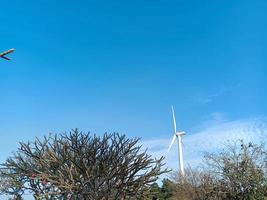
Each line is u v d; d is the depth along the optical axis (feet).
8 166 87.15
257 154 108.78
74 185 81.46
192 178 160.97
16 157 87.81
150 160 86.07
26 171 86.02
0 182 88.28
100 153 84.48
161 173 86.58
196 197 149.18
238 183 107.34
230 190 108.99
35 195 85.30
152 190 88.74
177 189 161.58
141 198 84.94
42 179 83.20
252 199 105.19
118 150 85.25
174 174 168.25
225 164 110.01
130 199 84.38
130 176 84.79
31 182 86.02
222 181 110.63
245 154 108.47
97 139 84.99
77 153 82.94
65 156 83.56
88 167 81.41
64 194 82.07
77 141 84.28
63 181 81.05
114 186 83.71
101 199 82.53
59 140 85.71
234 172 108.58
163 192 168.76
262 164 108.27
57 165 83.97
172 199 162.20
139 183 84.53
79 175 82.33
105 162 83.66
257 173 106.73
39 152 85.71
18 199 87.20
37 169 85.76
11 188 87.35
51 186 85.10
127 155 85.25
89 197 82.33
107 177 82.94
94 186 82.84
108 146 85.25
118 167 83.92
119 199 83.66
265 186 106.42
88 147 83.51
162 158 87.81
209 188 124.98
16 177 86.58
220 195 110.83
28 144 86.69
